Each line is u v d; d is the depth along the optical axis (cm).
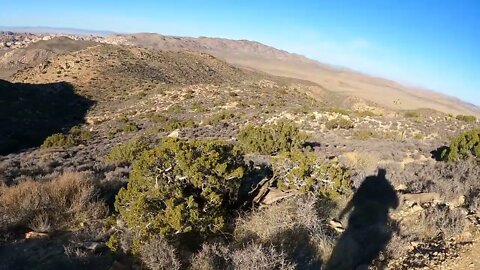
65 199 905
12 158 2716
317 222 815
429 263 652
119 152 1989
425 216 848
